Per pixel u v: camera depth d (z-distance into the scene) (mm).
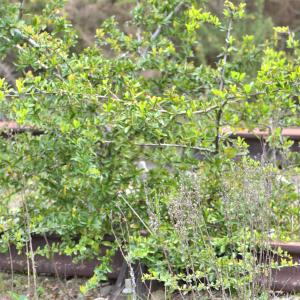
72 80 5926
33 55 6406
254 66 7664
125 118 5789
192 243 5867
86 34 14188
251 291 5172
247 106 6137
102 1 14086
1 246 6125
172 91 6145
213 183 6211
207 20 7004
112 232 6176
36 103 5867
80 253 6184
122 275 6191
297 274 5789
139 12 7590
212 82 7398
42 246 6469
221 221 6016
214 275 5594
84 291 5770
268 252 5445
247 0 14758
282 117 6559
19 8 7023
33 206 6344
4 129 6484
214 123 6129
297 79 6000
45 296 6211
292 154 6836
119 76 6594
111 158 6152
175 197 5473
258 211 5281
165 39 7516
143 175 6305
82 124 5887
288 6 16031
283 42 12539
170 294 5750
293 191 6672
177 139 6059
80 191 6230
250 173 5406
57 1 7070
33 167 6105
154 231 5648
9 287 6344
